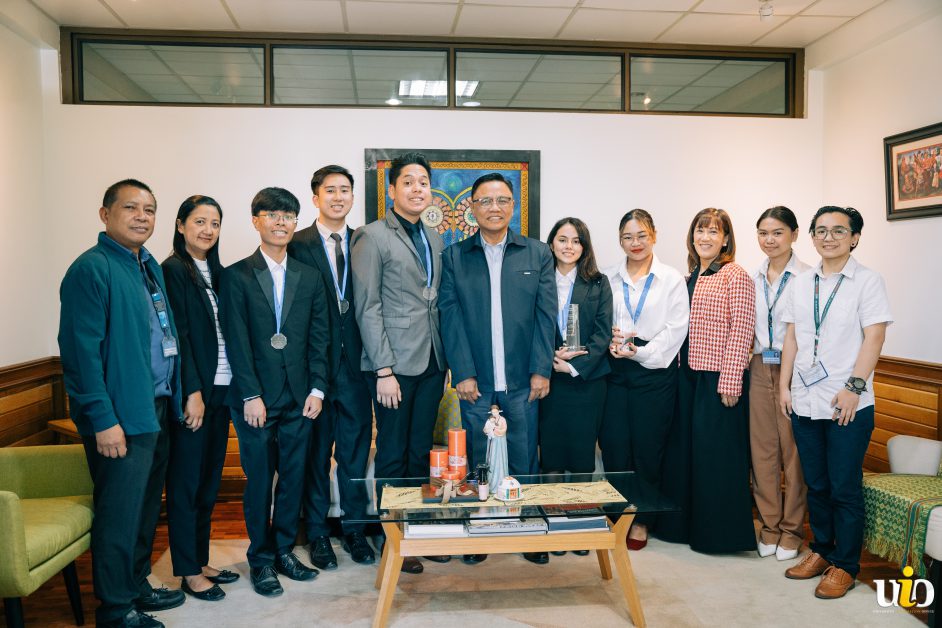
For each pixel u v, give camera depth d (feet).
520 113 14.44
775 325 10.57
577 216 14.65
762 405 10.80
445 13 13.17
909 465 10.37
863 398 9.21
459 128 14.30
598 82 14.94
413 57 14.53
